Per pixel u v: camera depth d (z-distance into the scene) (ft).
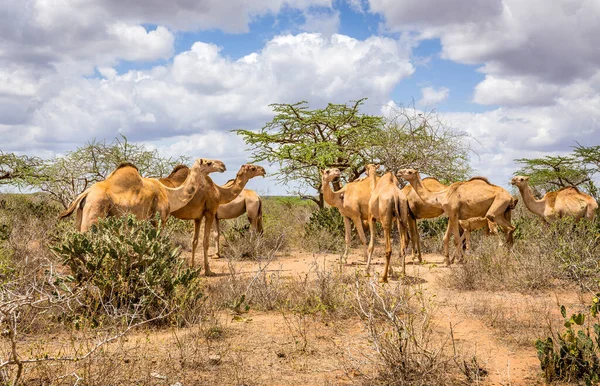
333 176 39.19
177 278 23.08
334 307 23.72
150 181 32.07
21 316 19.71
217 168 35.60
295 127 70.08
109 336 18.81
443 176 60.49
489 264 31.45
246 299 26.03
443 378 15.97
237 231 47.29
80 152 60.13
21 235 35.55
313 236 50.72
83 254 22.72
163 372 16.39
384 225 31.48
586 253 30.01
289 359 18.07
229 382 15.98
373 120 67.77
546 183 71.82
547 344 16.90
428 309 23.63
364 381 16.07
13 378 14.80
